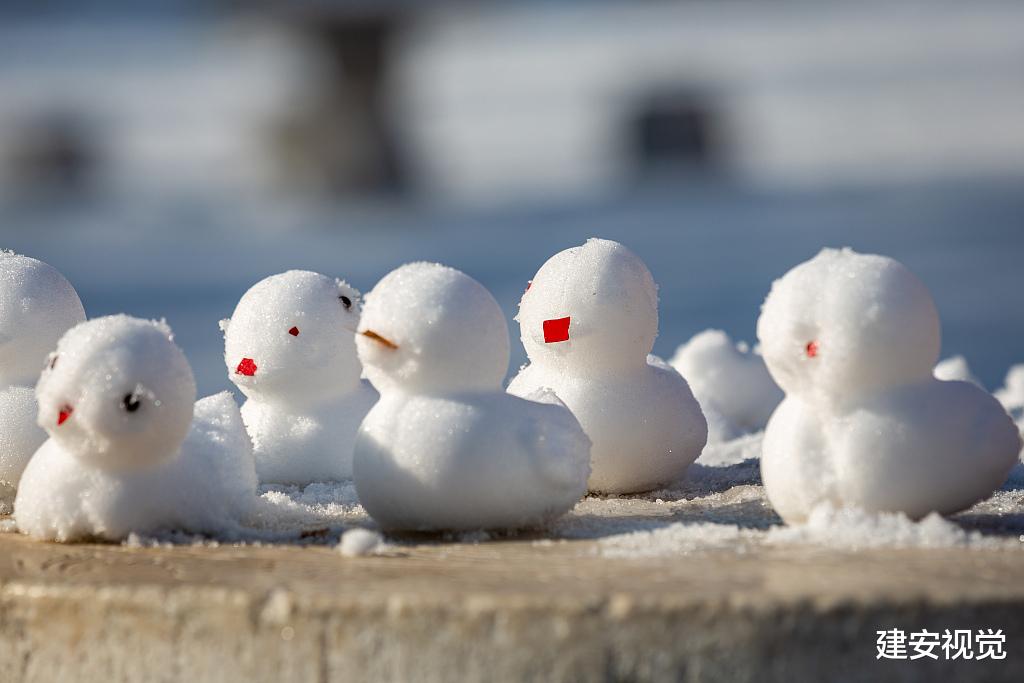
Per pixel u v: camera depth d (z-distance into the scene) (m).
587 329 8.50
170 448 7.21
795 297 6.89
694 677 5.55
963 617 5.61
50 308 8.33
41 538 7.23
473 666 5.63
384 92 53.19
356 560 6.57
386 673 5.70
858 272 6.88
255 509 7.72
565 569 6.23
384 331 7.28
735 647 5.53
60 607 6.10
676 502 8.48
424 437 7.12
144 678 5.99
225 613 5.86
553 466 7.18
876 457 6.79
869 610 5.57
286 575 6.21
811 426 6.99
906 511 6.89
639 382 8.70
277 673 5.80
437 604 5.65
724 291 32.44
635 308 8.59
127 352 7.03
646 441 8.61
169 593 5.95
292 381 9.16
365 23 50.91
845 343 6.74
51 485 7.12
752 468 9.80
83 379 6.97
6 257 8.51
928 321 6.87
